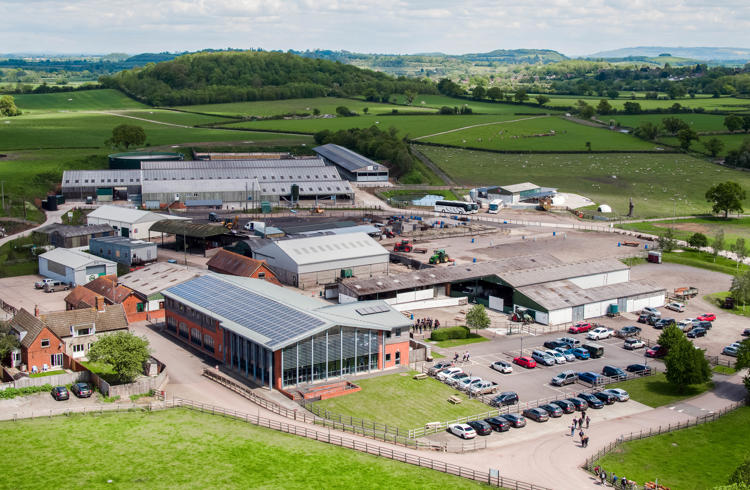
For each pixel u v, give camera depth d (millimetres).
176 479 80062
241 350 115000
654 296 161375
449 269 163125
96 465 82812
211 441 90250
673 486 84750
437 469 85438
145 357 108562
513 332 140500
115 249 180000
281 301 123875
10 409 99625
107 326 125312
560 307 146625
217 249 192625
